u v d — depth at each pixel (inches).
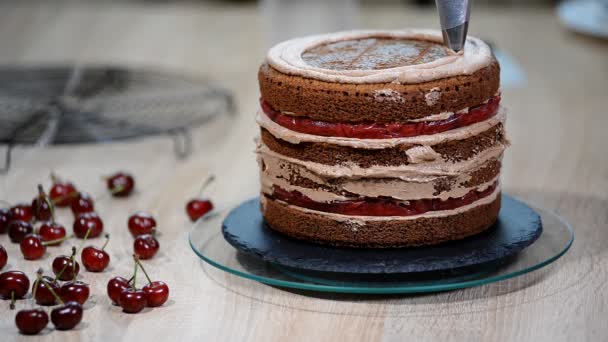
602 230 40.3
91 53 65.9
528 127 52.1
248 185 45.9
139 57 64.9
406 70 34.9
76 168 48.4
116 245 40.1
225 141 51.7
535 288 36.2
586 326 34.0
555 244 37.0
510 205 39.5
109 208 43.6
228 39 69.6
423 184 35.5
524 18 73.4
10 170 48.0
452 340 33.4
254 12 78.2
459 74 35.1
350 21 57.5
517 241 36.3
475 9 76.4
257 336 33.8
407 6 75.0
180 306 35.6
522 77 59.2
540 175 46.0
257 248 36.4
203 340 33.6
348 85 34.9
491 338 33.5
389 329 34.0
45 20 76.2
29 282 36.6
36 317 33.8
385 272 34.5
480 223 36.8
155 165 48.7
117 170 48.1
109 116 53.8
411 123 35.0
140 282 37.1
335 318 34.7
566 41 66.8
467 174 35.9
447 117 35.1
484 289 36.2
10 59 64.1
